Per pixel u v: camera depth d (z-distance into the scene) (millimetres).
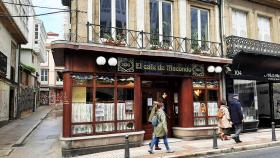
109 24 12109
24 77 26688
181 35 13719
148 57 12094
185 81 13273
